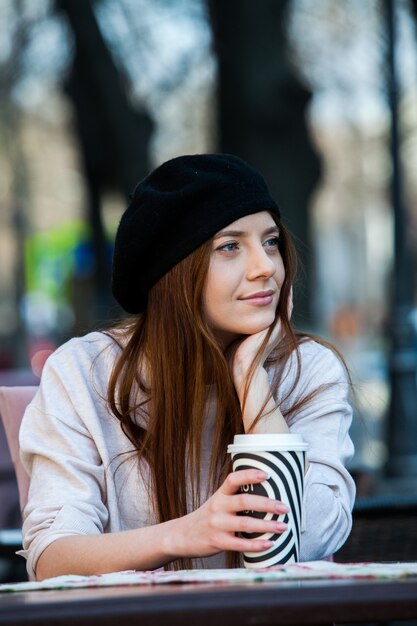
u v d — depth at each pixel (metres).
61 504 2.83
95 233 18.98
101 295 19.52
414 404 12.44
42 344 28.75
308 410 3.10
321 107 23.48
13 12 21.14
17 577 5.11
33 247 41.53
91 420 2.98
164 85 19.44
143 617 1.71
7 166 31.98
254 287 2.92
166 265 2.94
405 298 12.94
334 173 38.81
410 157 29.06
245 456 2.40
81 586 2.04
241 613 1.73
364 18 21.25
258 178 2.97
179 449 2.96
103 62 16.22
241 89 13.79
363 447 11.50
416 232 37.19
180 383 2.97
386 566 2.12
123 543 2.54
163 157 25.19
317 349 3.23
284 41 14.00
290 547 2.38
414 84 18.36
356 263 60.31
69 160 35.84
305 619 1.74
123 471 2.99
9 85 23.20
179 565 2.89
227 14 13.84
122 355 3.06
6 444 5.29
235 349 3.04
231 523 2.35
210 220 2.88
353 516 3.75
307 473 2.87
